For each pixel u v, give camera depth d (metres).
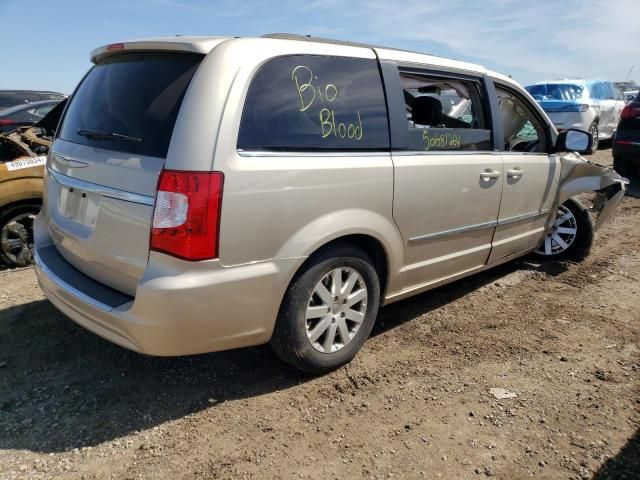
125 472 2.30
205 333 2.47
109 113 2.77
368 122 3.01
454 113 3.71
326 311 2.94
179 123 2.39
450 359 3.30
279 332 2.80
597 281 4.67
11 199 4.66
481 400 2.87
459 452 2.45
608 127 12.77
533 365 3.24
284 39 2.78
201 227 2.35
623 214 7.12
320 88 2.82
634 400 2.89
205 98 2.40
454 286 4.55
